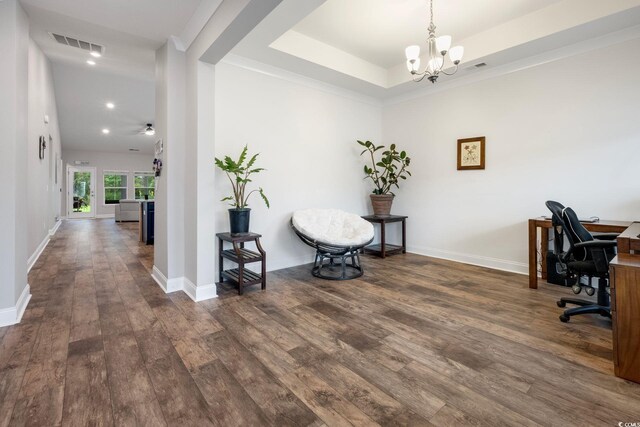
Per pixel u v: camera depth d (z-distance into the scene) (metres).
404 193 4.93
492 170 3.90
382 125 5.20
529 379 1.64
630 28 2.88
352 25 3.31
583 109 3.20
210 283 2.88
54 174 7.02
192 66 2.86
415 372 1.71
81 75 6.18
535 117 3.52
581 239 2.25
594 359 1.83
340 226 4.11
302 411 1.40
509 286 3.21
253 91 3.65
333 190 4.55
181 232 3.08
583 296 2.89
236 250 3.10
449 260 4.35
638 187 2.92
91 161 10.75
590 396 1.50
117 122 8.41
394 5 2.95
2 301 2.24
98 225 8.48
